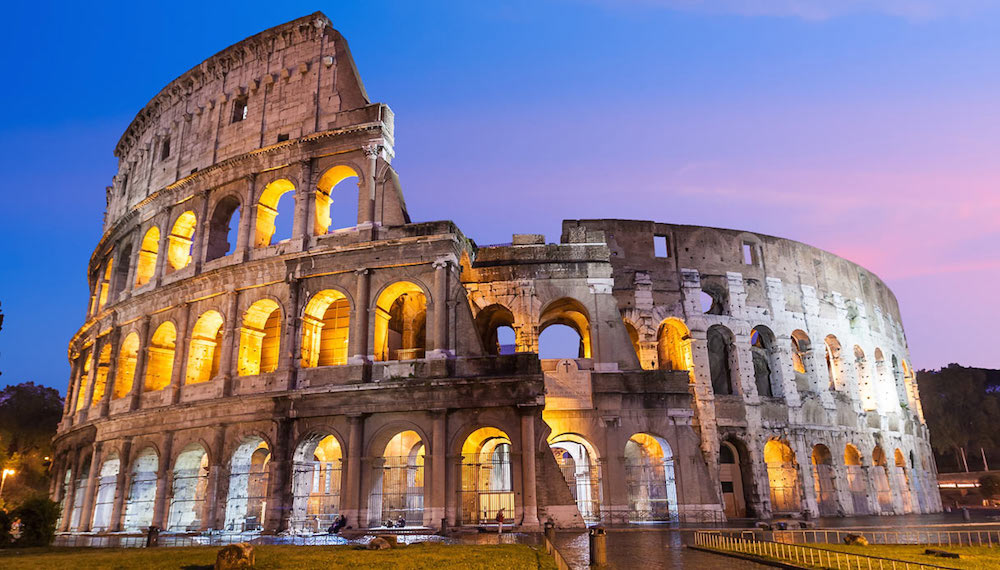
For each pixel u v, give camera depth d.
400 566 22.97
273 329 52.91
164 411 49.28
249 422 46.25
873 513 61.22
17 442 96.94
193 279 51.53
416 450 54.03
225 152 55.53
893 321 77.75
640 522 46.75
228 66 58.41
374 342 45.16
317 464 54.66
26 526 40.28
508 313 54.06
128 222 62.97
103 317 60.97
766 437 56.53
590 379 48.62
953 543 30.73
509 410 42.16
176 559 27.23
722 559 24.80
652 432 47.75
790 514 56.41
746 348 58.50
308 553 27.45
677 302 57.66
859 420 63.81
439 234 45.78
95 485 53.56
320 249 47.28
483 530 39.62
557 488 41.16
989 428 107.50
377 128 49.47
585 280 50.97
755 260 62.56
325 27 55.22
